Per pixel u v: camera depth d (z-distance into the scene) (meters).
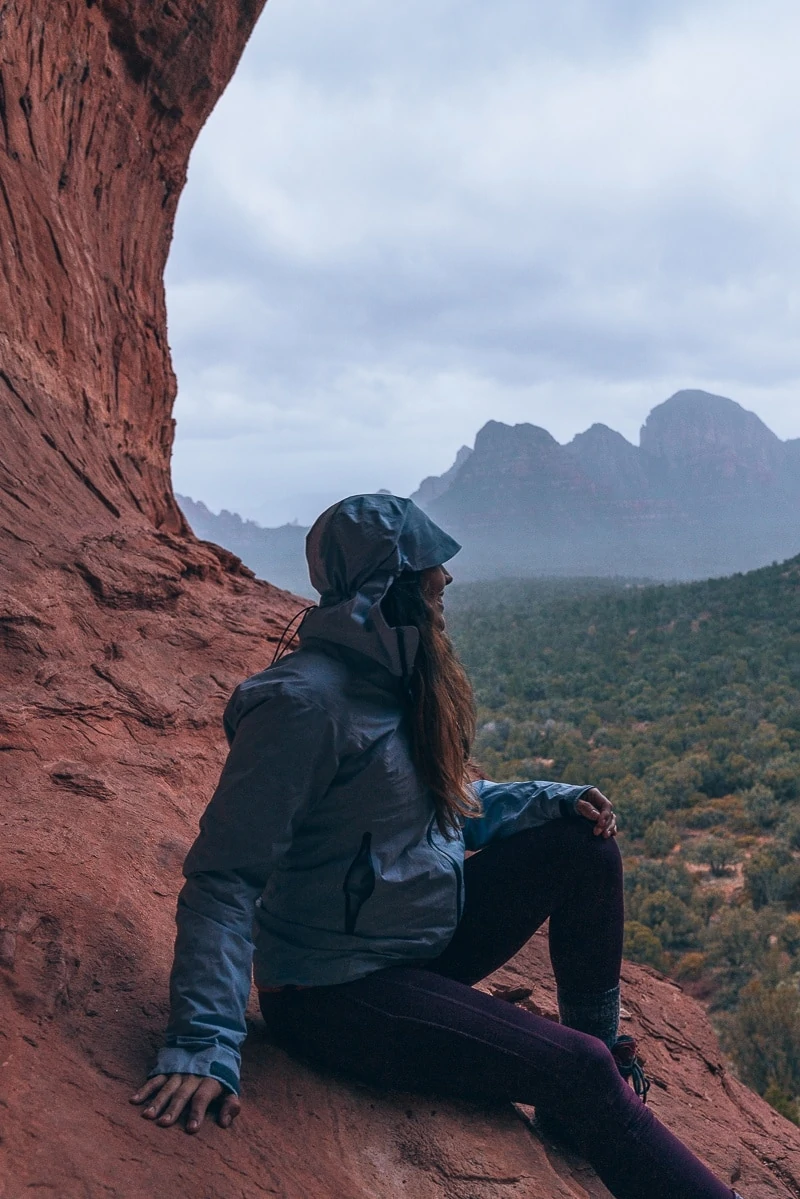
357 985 1.71
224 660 4.40
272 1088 1.72
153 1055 1.68
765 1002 29.75
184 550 5.67
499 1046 1.66
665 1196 1.62
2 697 3.05
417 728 1.69
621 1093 1.66
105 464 6.23
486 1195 1.69
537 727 92.75
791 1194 2.54
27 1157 1.33
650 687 111.31
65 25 6.98
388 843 1.68
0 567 3.71
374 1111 1.77
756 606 142.00
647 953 39.56
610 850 1.84
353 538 1.69
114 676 3.56
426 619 1.73
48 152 6.79
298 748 1.58
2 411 4.90
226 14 8.87
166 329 9.58
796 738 75.12
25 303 5.86
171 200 9.57
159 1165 1.41
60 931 1.92
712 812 61.06
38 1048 1.58
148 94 8.55
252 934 1.79
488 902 1.86
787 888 44.50
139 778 2.98
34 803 2.52
